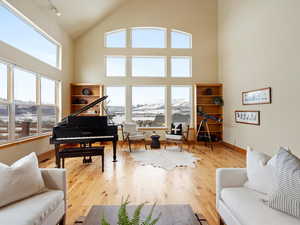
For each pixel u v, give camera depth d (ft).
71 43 19.80
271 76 12.48
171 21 21.04
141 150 17.43
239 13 16.61
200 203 7.56
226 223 5.22
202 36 21.26
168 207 5.03
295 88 10.41
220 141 20.52
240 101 16.57
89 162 13.23
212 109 21.07
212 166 12.53
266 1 12.92
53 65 16.53
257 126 14.08
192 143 20.71
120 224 2.86
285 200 4.07
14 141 11.31
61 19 16.40
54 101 16.83
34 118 13.52
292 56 10.61
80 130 12.47
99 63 20.63
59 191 5.48
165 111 21.35
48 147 15.02
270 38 12.55
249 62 15.15
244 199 4.78
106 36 21.02
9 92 11.02
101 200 7.77
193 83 21.18
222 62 20.21
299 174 4.03
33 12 12.77
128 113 20.99
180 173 11.11
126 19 20.76
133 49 20.81
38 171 5.34
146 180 9.97
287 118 11.03
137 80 20.90
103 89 20.25
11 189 4.52
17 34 11.68
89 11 17.90
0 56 10.04
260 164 5.36
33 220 4.04
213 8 21.30
